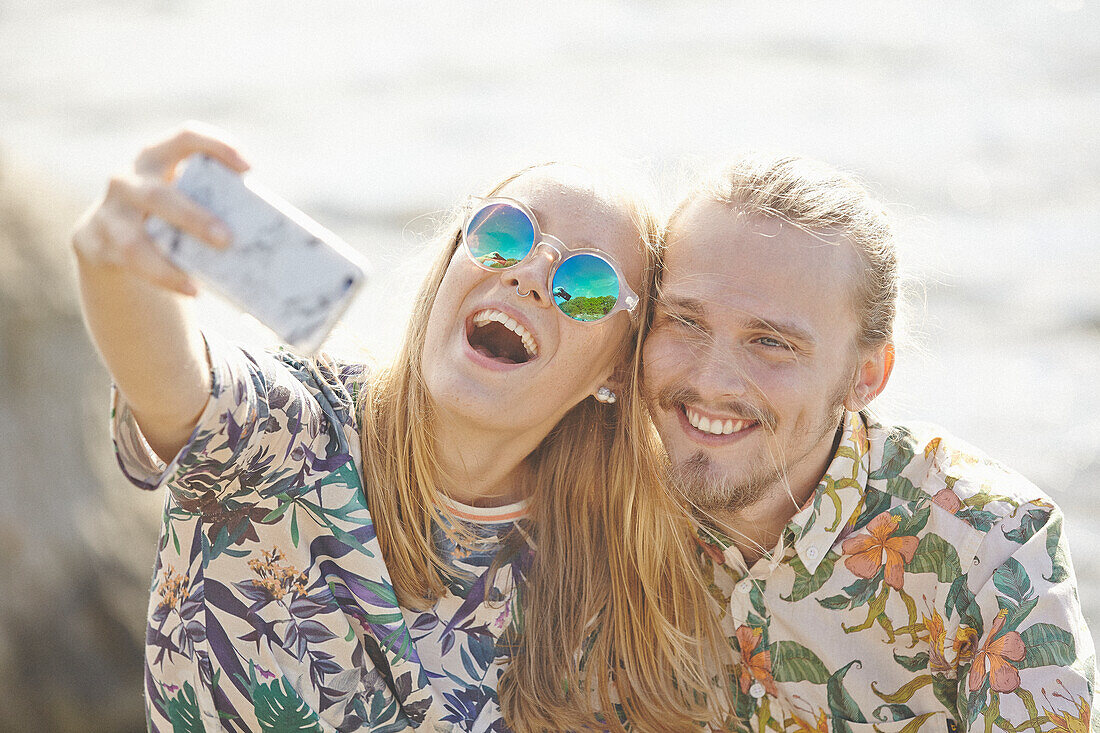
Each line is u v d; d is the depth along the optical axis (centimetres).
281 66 2155
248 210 149
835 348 235
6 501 441
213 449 190
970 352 810
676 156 1459
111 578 457
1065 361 787
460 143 1531
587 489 248
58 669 440
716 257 229
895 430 257
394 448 232
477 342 240
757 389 228
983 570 238
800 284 228
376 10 2780
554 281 221
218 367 185
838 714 255
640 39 2278
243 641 219
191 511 213
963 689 237
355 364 246
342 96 1875
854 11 2439
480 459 234
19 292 467
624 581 248
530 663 237
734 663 260
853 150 1463
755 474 235
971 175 1310
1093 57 1997
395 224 1138
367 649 225
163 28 2662
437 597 232
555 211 227
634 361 241
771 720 260
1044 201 1193
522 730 233
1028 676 223
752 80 1922
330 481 222
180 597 225
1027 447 680
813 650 253
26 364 461
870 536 247
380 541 228
